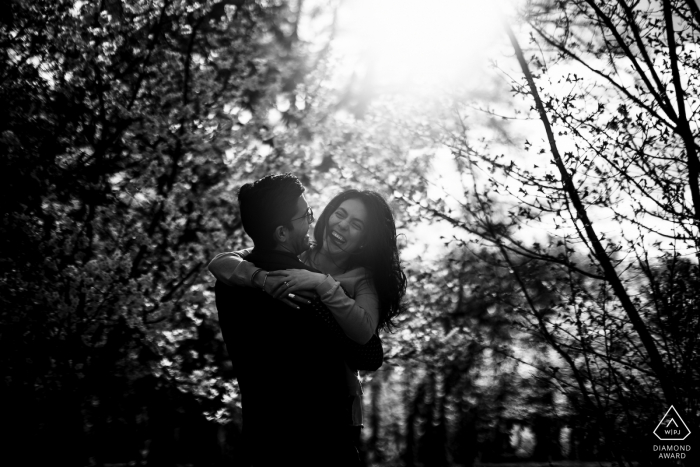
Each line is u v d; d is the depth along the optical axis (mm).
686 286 3541
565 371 4418
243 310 1824
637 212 3527
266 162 6574
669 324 3543
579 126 3607
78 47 5633
